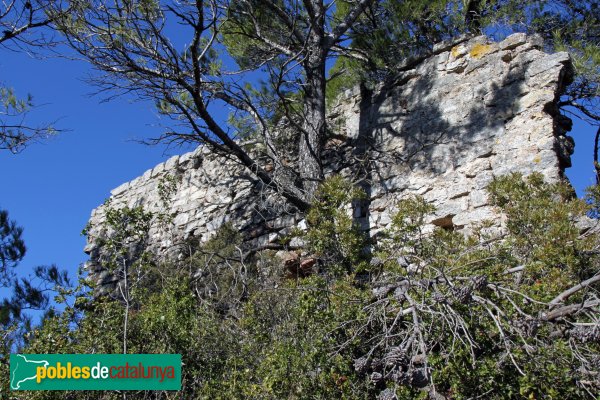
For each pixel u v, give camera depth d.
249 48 10.64
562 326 4.36
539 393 4.28
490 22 9.62
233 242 10.09
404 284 4.67
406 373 4.04
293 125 9.99
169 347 5.88
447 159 8.82
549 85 8.29
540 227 5.49
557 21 9.89
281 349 5.19
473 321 4.50
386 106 9.93
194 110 9.12
